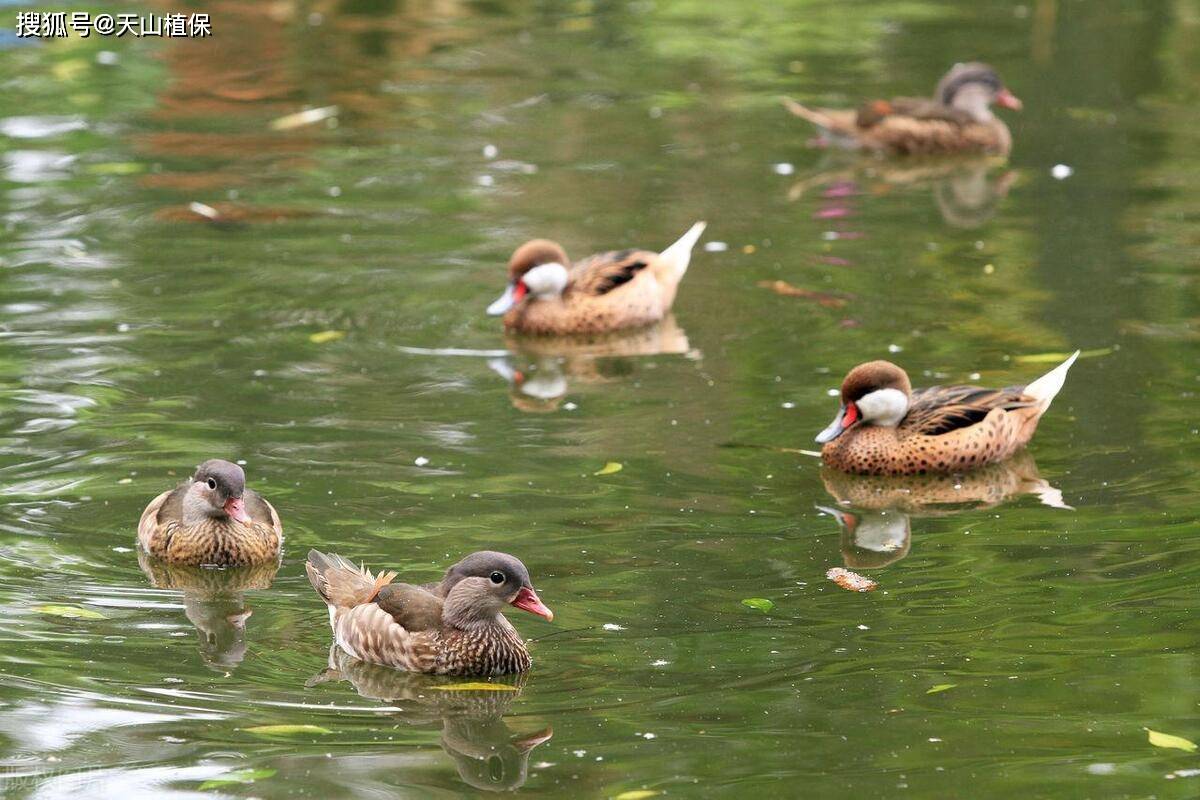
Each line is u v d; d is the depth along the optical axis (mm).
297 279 19203
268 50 29438
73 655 11359
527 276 18141
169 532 12883
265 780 9742
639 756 10016
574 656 11383
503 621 11383
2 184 22109
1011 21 31812
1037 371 16594
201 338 17422
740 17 32719
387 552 12836
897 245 20547
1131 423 15484
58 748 10102
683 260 19047
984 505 14062
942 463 14742
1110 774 9680
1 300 18203
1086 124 25750
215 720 10539
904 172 23891
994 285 19047
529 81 28094
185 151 23859
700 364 17203
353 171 23219
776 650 11391
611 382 16734
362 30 31078
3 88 26562
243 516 12656
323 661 11500
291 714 10648
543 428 15445
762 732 10273
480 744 10211
